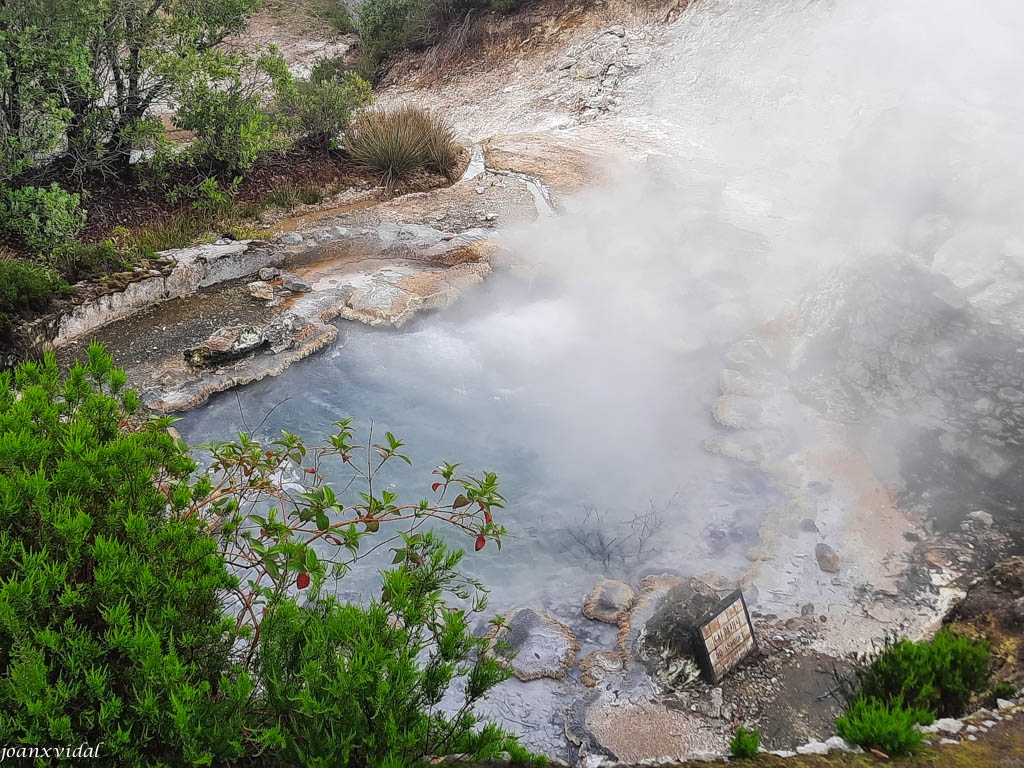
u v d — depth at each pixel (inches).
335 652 105.6
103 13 393.1
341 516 233.0
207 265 359.6
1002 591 193.6
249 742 104.0
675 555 227.1
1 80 360.8
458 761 114.3
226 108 444.1
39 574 95.0
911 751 135.8
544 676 187.9
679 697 181.5
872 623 199.3
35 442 113.7
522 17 644.7
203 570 111.5
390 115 531.2
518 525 238.8
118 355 306.3
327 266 384.8
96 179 426.6
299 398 293.6
